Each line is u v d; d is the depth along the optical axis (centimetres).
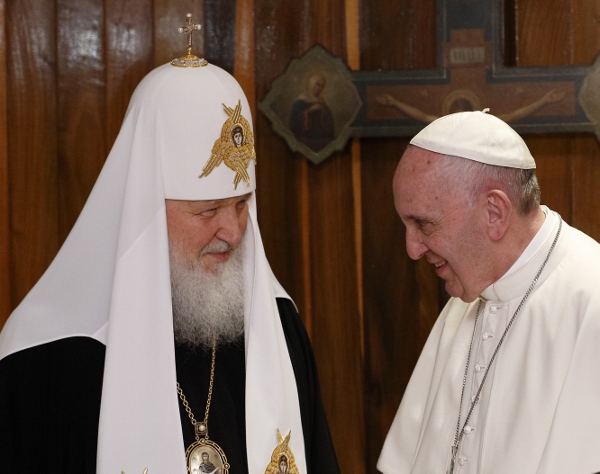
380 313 362
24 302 234
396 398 364
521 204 226
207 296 242
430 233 229
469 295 238
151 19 347
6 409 225
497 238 226
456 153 223
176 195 233
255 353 242
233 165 237
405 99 346
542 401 218
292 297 362
